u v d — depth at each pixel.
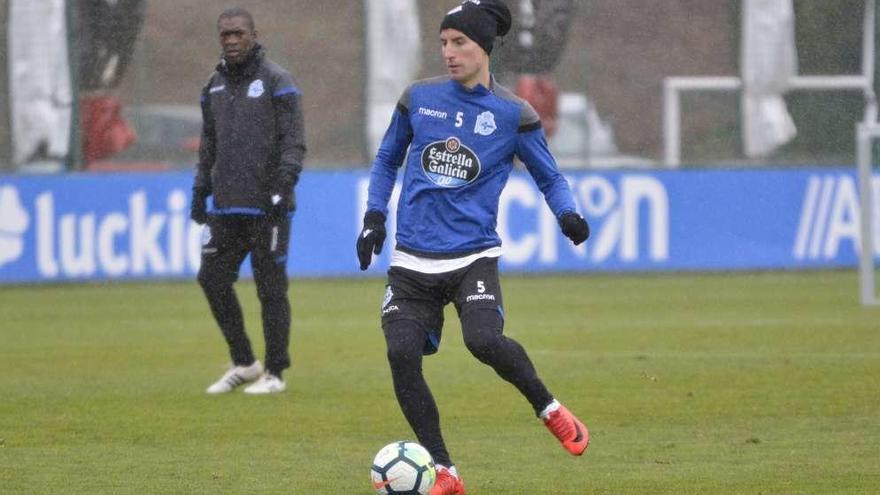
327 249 67.38
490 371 39.28
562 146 71.31
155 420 31.02
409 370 22.59
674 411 31.98
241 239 34.34
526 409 32.53
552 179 23.33
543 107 70.88
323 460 26.41
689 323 51.06
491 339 22.19
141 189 64.81
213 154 34.31
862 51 73.50
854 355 41.78
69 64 65.81
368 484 24.16
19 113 65.62
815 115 73.44
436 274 22.77
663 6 72.19
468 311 22.47
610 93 71.81
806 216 71.75
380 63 69.50
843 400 33.38
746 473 24.94
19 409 32.66
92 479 24.59
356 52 69.62
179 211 65.25
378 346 45.34
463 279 22.77
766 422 30.48
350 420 30.97
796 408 32.31
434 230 22.83
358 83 69.75
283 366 35.19
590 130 71.50
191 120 67.62
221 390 35.25
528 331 48.81
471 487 23.95
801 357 41.38
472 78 22.97
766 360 40.78
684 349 43.59
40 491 23.56
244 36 33.22
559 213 23.03
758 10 72.69
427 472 22.12
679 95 72.44
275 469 25.52
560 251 69.56
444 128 22.91
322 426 30.20
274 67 33.62
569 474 25.02
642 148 72.19
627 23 71.62
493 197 23.05
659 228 70.50
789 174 71.50
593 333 48.19
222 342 46.84
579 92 71.25
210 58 68.06
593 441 28.34
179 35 67.69
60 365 41.06
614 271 70.19
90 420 31.06
